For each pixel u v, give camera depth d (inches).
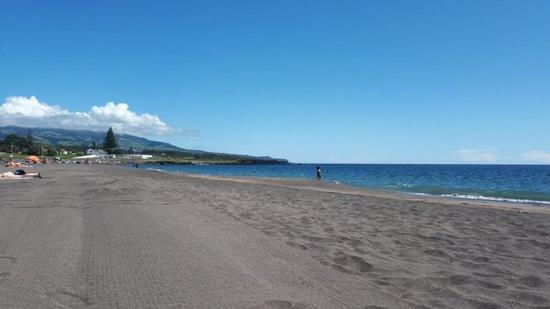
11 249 341.1
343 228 484.4
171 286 247.3
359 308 216.2
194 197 824.9
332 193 1110.4
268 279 265.1
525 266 321.4
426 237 439.2
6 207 618.8
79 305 216.7
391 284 262.1
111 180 1405.0
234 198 832.3
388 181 2554.1
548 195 1472.7
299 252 347.6
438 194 1471.5
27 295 231.1
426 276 281.0
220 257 320.8
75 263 298.2
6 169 2743.6
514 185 2204.7
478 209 771.4
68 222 479.8
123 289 241.4
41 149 7716.5
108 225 459.5
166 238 389.1
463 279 276.7
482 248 388.5
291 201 807.1
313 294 237.6
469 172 4591.5
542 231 506.9
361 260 321.4
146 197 781.3
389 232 466.6
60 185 1126.4
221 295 232.7
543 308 225.5
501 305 227.9
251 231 442.9
